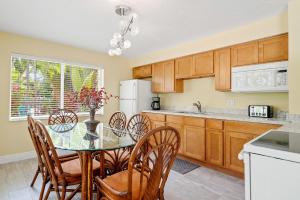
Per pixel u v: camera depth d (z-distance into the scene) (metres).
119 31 3.08
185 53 3.78
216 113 3.48
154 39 3.55
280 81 2.45
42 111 3.65
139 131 2.48
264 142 1.21
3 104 3.19
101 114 4.47
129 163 1.22
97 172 1.88
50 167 1.63
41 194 1.92
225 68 3.11
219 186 2.42
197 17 2.61
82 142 1.84
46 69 3.72
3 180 2.50
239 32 2.95
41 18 2.64
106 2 2.21
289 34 2.18
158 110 4.32
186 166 3.10
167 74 4.16
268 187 1.05
